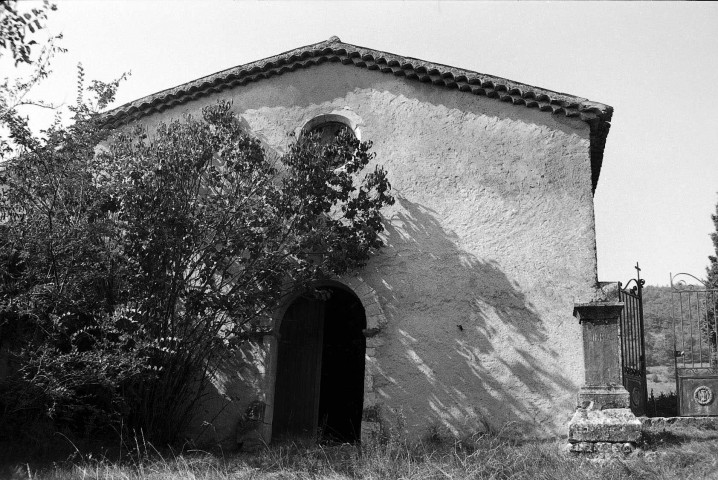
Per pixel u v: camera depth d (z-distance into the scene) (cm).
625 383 1072
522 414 1044
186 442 1062
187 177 1077
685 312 2041
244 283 1066
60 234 975
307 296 1184
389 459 842
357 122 1224
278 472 855
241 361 1152
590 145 1195
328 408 1379
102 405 1038
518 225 1123
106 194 1026
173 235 1033
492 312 1095
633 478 745
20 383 938
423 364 1091
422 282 1127
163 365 1040
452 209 1152
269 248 1083
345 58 1249
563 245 1103
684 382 1097
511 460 820
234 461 945
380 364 1102
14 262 1002
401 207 1167
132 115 1309
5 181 995
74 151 1009
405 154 1192
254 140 1114
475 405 1060
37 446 956
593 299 950
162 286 1040
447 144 1182
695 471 759
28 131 970
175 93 1284
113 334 1009
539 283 1094
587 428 866
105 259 1012
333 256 1083
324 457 926
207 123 1152
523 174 1145
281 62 1262
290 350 1212
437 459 869
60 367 927
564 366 1055
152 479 814
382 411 1082
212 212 1060
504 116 1177
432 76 1203
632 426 858
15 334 1023
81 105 1027
